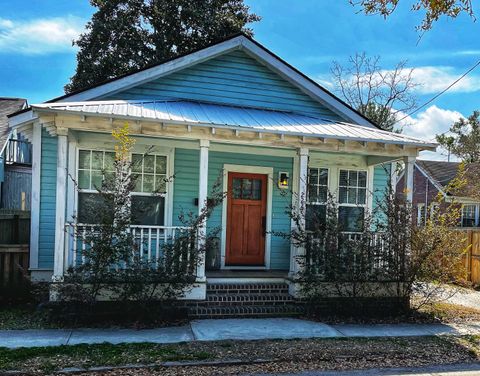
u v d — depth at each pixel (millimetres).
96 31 20672
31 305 7645
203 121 7070
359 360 5309
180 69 9094
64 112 6398
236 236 9414
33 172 8250
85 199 8156
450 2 5586
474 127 35250
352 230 9383
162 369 4785
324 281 7516
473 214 21797
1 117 17953
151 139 8586
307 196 8234
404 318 7582
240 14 22906
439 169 24547
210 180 9227
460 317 7828
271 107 9656
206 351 5355
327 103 9844
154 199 8703
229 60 9438
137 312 6734
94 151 8242
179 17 21281
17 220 9227
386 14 6180
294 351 5473
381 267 7660
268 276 8219
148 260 6695
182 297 6914
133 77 8758
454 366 5188
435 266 7637
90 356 5059
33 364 4766
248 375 4699
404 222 7680
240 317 7215
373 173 9977
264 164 9547
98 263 6320
